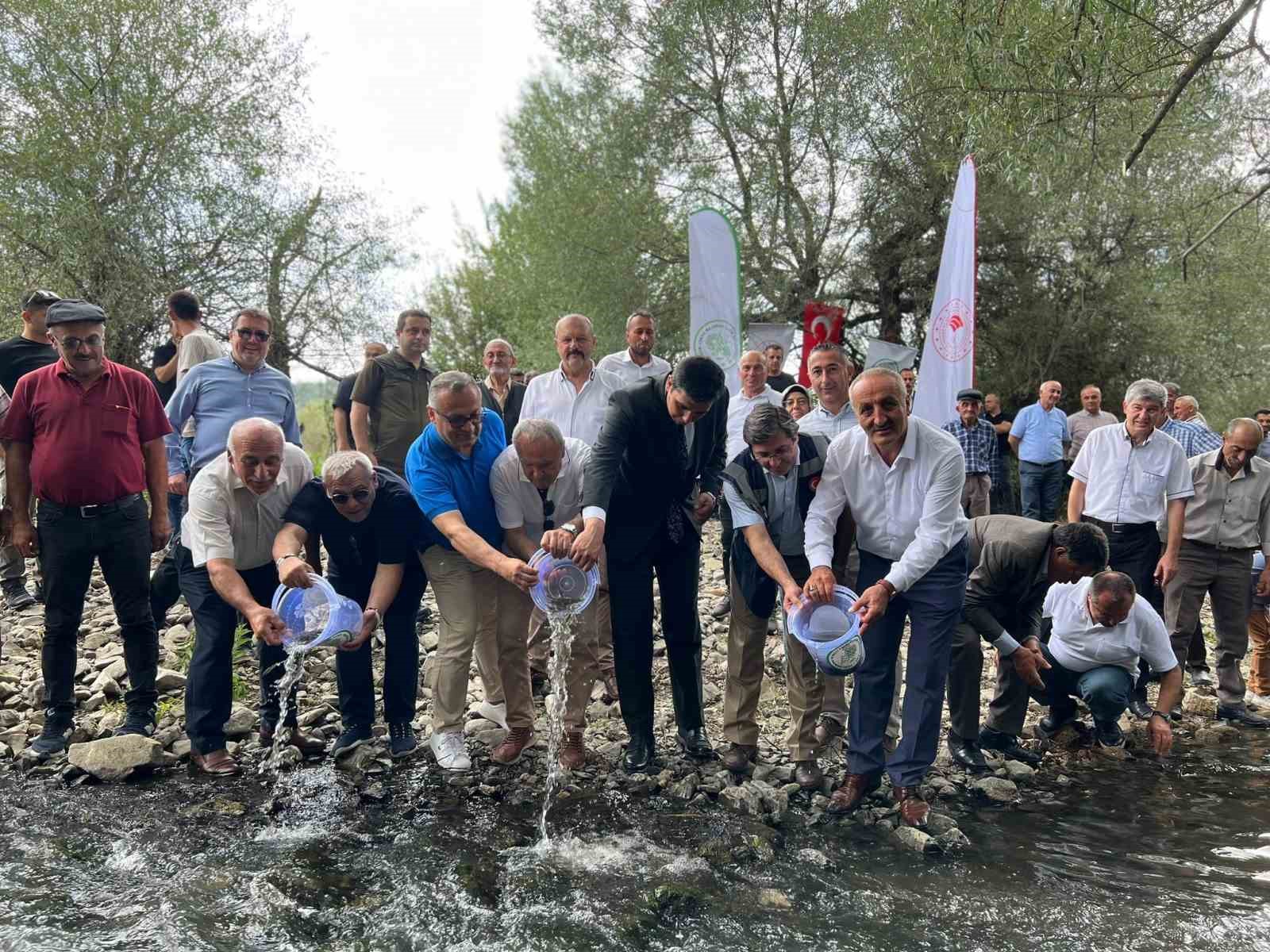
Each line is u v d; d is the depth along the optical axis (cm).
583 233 1788
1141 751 550
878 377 418
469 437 452
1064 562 467
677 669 503
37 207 1362
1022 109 739
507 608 489
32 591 762
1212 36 648
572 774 485
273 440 439
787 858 404
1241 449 593
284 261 1599
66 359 476
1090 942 340
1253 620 654
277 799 446
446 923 344
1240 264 1614
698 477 500
